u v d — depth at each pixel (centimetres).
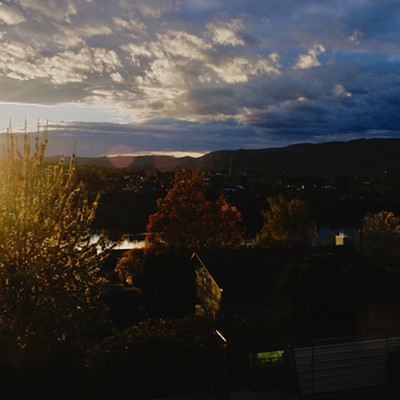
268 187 14175
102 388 1672
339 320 1850
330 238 4975
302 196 11481
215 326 1903
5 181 1688
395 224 4409
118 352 1700
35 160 1755
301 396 1622
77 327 1778
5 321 1631
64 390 1642
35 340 1700
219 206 4038
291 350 1678
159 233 3841
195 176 3938
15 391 1606
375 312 2164
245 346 1703
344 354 1702
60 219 1745
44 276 1678
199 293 3136
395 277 2791
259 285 2675
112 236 6600
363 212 9638
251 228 8206
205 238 3850
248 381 1681
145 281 2916
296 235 4312
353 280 1889
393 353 1720
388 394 1642
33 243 1675
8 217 1644
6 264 1645
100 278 1886
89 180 13525
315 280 1855
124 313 2869
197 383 1708
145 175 18788
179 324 1942
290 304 1889
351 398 1628
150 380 1708
